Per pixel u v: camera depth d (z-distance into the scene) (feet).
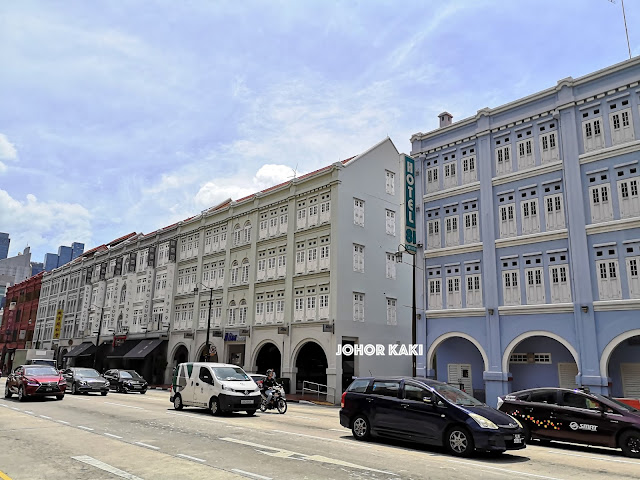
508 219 73.41
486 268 73.77
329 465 28.09
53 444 33.71
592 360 61.21
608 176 64.49
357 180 102.94
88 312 179.22
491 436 31.45
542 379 70.74
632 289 60.13
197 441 35.50
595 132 66.64
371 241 103.04
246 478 24.59
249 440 36.47
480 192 77.15
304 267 101.91
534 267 69.31
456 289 77.25
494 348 70.64
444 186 82.64
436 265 80.48
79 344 178.91
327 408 79.10
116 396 83.76
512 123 75.31
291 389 98.27
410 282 109.60
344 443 36.42
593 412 38.52
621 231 62.13
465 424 32.32
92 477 24.66
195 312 129.49
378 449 34.14
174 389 60.59
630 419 36.55
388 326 102.22
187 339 130.21
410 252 81.15
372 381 39.81
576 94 68.95
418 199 84.94
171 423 45.37
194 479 24.27
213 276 127.54
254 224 117.19
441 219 81.76
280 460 29.22
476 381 78.33
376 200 106.52
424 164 86.12
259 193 117.80
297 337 99.30
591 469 30.14
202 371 57.82
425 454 32.68
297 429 44.32
